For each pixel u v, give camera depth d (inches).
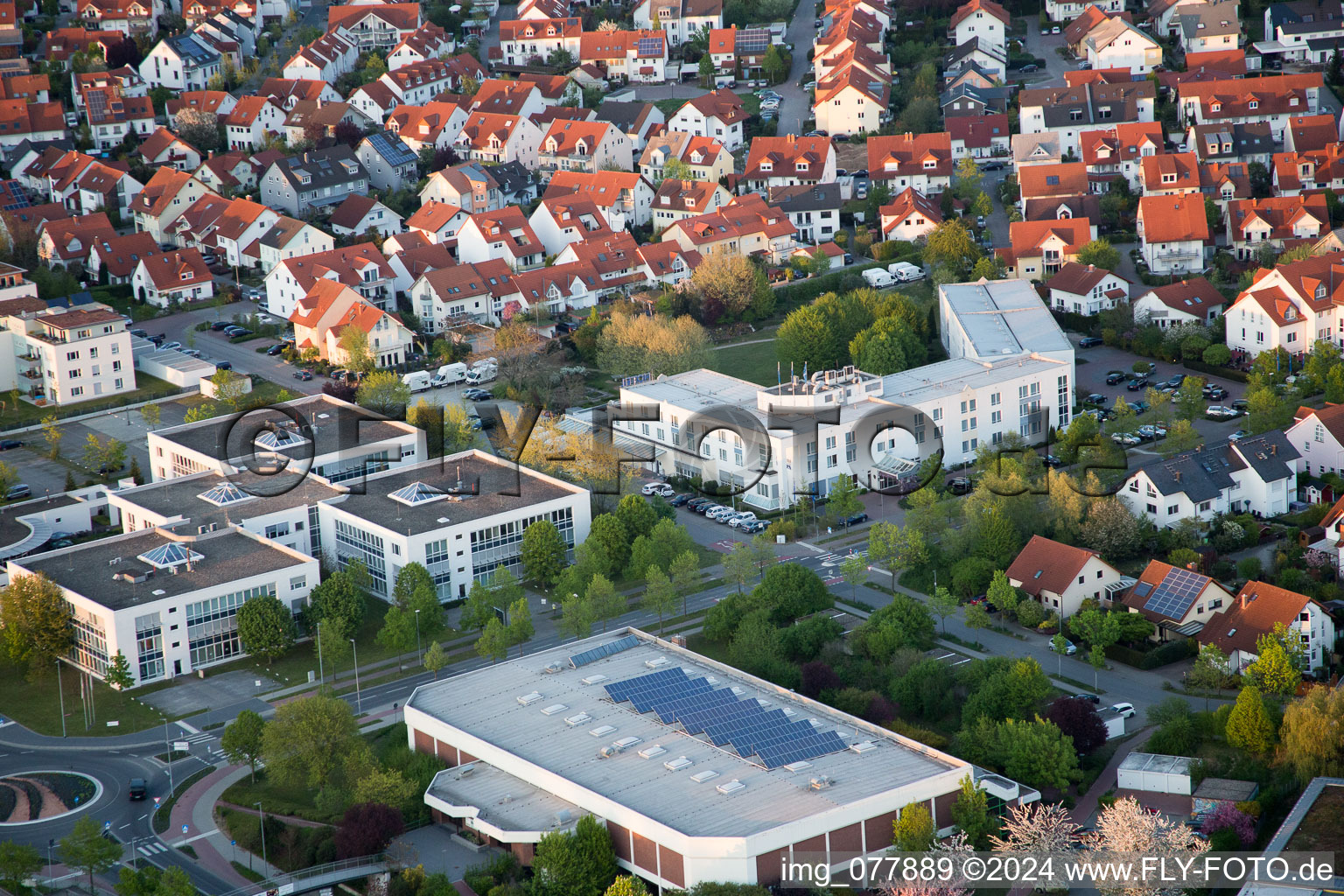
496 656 7081.7
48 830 6067.9
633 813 5482.3
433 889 5413.4
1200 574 7190.0
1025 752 5925.2
